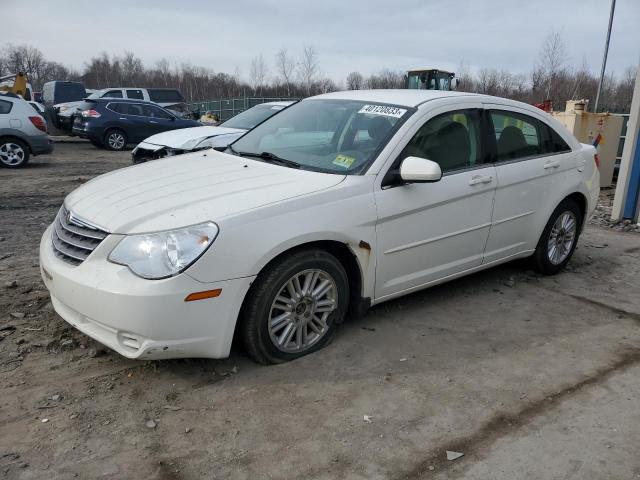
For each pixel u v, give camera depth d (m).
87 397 3.12
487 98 4.63
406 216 3.89
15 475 2.52
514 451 2.81
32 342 3.68
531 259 5.33
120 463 2.63
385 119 4.13
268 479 2.57
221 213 3.17
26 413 2.96
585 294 5.02
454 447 2.83
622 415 3.15
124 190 3.63
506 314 4.49
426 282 4.23
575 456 2.79
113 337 3.10
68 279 3.16
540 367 3.66
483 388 3.38
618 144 11.49
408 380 3.43
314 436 2.87
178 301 2.98
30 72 77.94
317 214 3.44
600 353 3.89
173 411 3.03
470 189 4.28
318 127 4.39
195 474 2.58
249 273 3.17
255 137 4.72
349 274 3.86
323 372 3.47
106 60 73.62
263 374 3.42
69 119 20.70
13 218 7.36
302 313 3.57
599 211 9.10
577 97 33.88
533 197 4.87
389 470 2.65
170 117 18.52
